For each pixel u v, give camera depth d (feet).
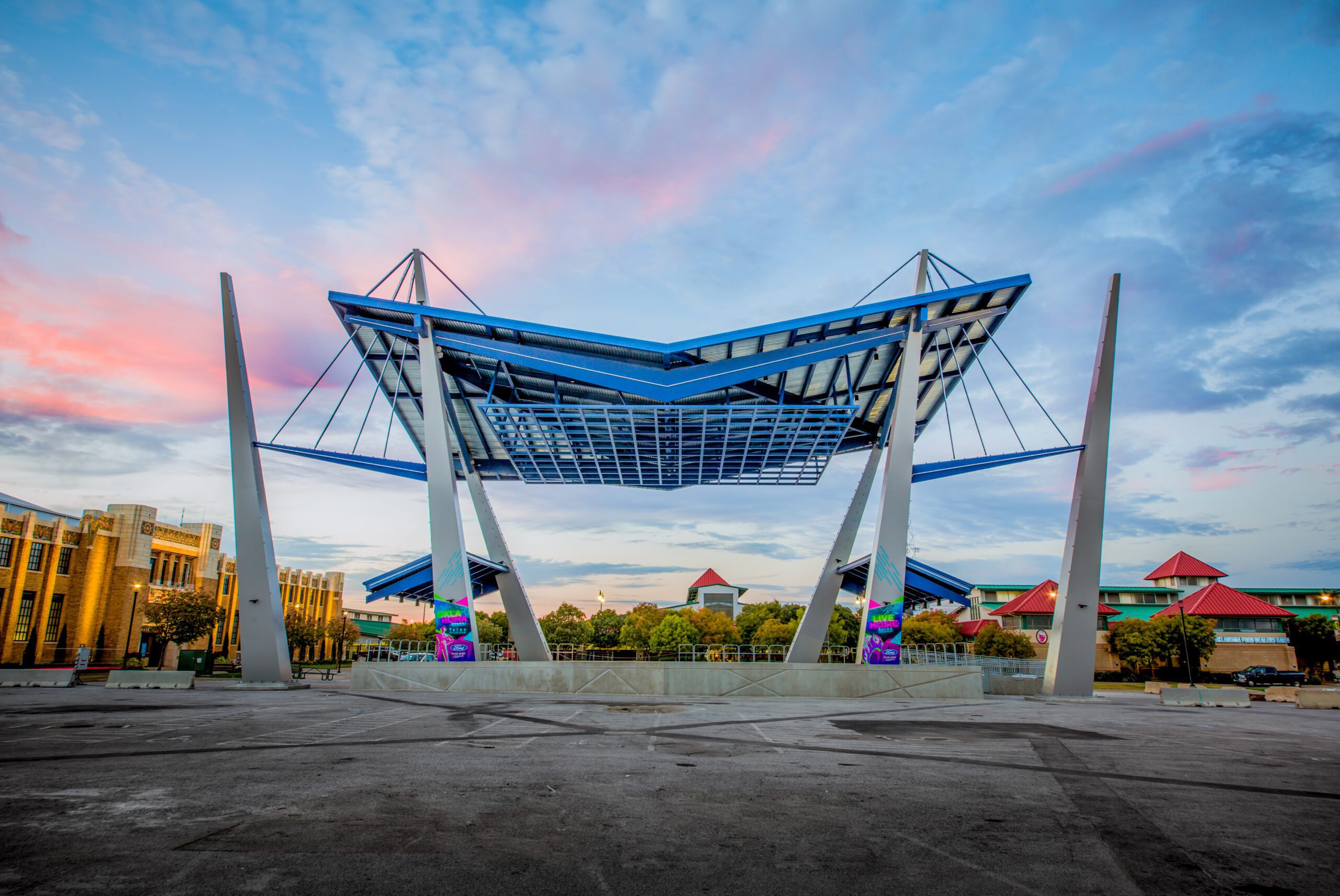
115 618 186.91
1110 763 37.63
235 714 58.70
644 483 145.07
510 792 27.20
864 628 102.78
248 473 103.09
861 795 27.86
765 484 144.15
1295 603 271.69
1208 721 67.15
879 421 134.51
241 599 102.42
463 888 16.57
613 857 19.20
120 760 33.81
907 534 103.30
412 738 43.50
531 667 95.81
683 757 37.22
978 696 93.71
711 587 418.51
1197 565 266.98
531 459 132.46
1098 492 99.55
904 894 16.75
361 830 21.47
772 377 113.19
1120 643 205.77
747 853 19.85
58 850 18.90
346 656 321.32
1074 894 17.07
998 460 103.55
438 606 104.63
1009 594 298.35
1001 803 26.94
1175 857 20.31
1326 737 53.16
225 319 102.73
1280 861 20.17
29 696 78.84
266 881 16.76
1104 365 98.53
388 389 123.24
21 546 167.32
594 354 102.94
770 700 87.04
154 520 201.77
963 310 103.71
